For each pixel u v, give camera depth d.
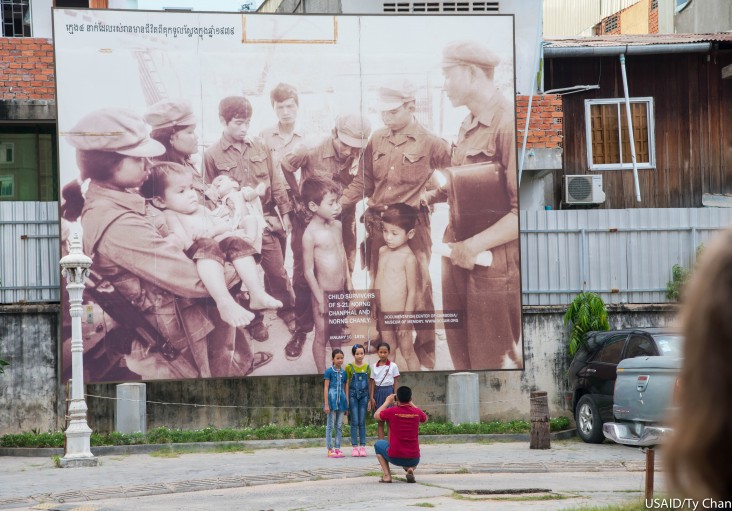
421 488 12.66
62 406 18.91
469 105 19.56
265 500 11.84
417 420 13.07
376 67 19.41
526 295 20.62
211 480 13.73
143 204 18.62
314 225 19.17
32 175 21.83
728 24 27.55
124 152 18.61
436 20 19.55
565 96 24.30
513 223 19.58
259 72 19.11
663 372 13.77
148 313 18.59
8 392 18.80
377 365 16.64
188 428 19.33
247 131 19.03
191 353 18.72
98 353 18.42
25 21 22.67
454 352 19.42
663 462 1.91
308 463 15.43
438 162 19.47
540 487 12.68
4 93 20.23
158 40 18.81
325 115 19.30
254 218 19.02
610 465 15.03
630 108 24.33
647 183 24.33
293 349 19.06
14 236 19.08
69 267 16.28
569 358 20.30
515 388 20.25
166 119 18.78
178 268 18.72
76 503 12.10
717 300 1.83
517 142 19.61
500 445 18.06
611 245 20.83
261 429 18.70
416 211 19.42
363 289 19.27
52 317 18.97
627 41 24.50
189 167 18.81
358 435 16.36
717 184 24.42
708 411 1.82
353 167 19.31
